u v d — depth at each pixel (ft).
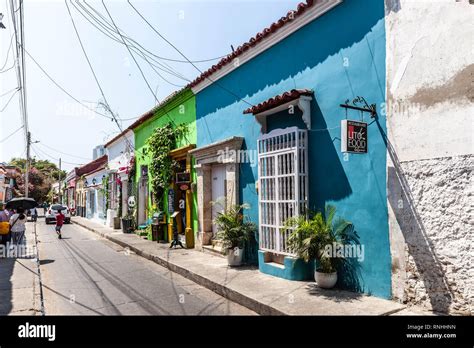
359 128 16.66
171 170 38.60
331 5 19.30
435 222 14.43
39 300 19.01
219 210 31.04
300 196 20.45
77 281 23.97
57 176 188.34
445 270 14.05
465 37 13.51
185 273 24.76
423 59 14.94
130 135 55.47
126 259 32.48
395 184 15.99
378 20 16.99
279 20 22.33
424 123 14.88
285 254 21.36
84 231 62.34
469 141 13.38
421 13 15.07
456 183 13.76
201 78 31.78
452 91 13.92
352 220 18.06
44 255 35.40
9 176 70.33
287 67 22.91
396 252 15.89
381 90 16.75
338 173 18.94
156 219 39.99
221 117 30.40
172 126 39.70
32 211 85.51
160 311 17.49
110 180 67.62
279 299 17.06
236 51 26.81
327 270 18.47
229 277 21.93
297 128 20.53
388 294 16.22
